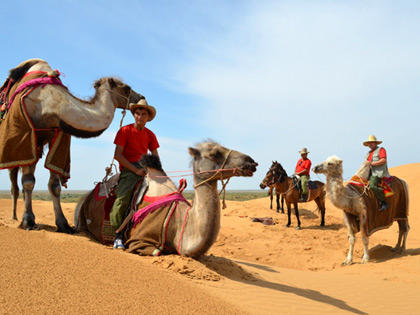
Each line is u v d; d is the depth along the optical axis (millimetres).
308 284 6516
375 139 10219
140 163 6133
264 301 4504
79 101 6152
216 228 5090
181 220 5445
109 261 4195
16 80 6602
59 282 3240
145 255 5414
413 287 7012
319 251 11367
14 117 5867
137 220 5711
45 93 5906
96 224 6367
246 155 5121
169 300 3492
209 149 5195
